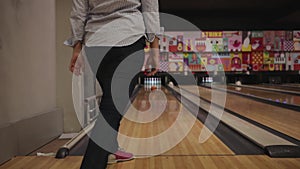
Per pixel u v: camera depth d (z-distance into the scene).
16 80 2.11
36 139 2.39
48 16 2.91
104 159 1.13
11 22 2.04
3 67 1.91
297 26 9.02
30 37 2.40
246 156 1.78
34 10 2.51
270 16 8.98
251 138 2.12
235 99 5.27
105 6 1.31
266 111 3.77
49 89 2.94
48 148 2.48
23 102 2.23
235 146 2.04
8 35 1.99
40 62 2.65
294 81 8.95
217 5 8.25
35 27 2.53
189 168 1.58
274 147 1.82
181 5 8.23
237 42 8.97
